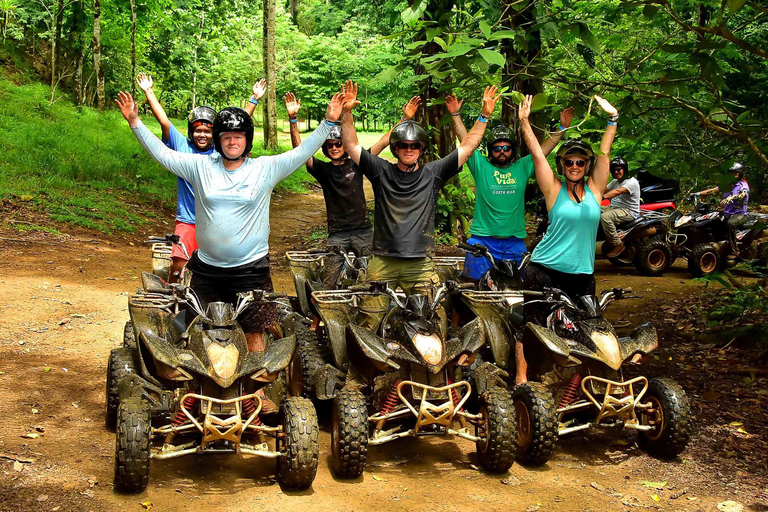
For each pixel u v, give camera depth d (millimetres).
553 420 4867
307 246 14086
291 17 48594
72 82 26938
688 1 7469
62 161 17078
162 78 32812
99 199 15266
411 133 5285
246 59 38656
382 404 5004
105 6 26594
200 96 37562
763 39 9492
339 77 36875
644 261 11195
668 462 5137
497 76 6672
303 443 4312
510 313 5711
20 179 14797
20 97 21609
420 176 5480
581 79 6820
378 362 4762
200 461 4879
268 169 4754
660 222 11328
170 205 16922
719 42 5832
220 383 4301
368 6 20984
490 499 4469
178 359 4395
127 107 4617
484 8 6969
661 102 6859
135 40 27375
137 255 12102
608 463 5145
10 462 4477
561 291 5184
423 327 4883
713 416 5926
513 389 5727
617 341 5094
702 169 6340
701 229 11211
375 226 5570
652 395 5211
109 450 4848
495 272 6203
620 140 8203
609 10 7941
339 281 6617
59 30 24406
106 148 19594
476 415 4879
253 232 4801
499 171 6453
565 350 4969
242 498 4316
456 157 5594
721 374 6824
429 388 4617
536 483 4758
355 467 4594
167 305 4863
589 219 5391
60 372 6336
